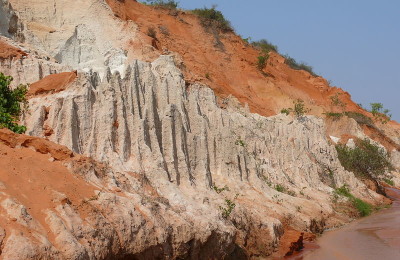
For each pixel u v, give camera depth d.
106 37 41.25
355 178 48.69
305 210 30.75
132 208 15.85
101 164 17.95
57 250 12.30
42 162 15.77
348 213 37.06
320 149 47.88
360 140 63.44
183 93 29.75
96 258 13.45
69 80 23.77
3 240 11.66
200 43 63.53
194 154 26.62
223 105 43.34
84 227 13.64
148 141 24.03
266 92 63.53
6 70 26.31
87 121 22.70
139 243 15.29
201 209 20.75
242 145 31.08
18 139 16.39
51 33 37.25
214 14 71.31
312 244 26.86
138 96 25.44
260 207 26.89
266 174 34.38
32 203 13.48
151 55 42.34
